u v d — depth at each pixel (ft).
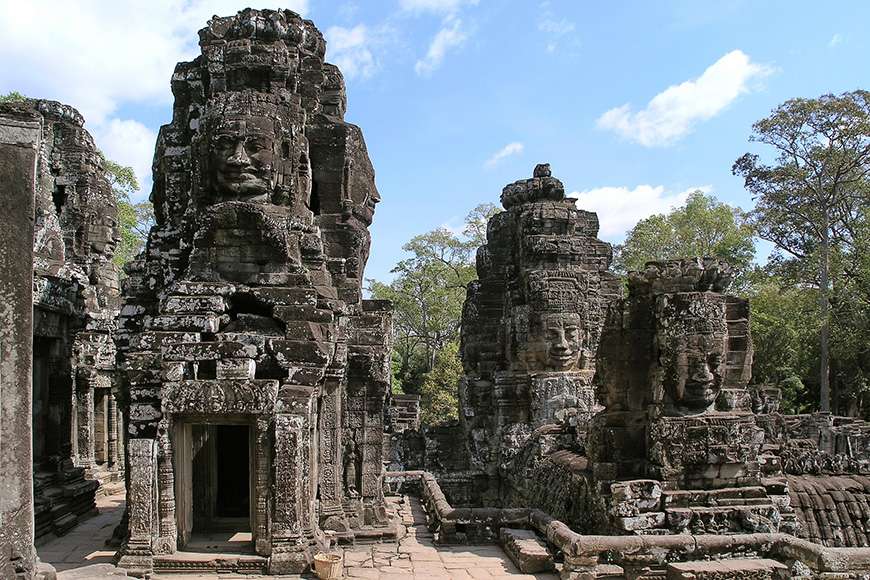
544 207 64.95
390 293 148.66
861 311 103.55
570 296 62.85
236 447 42.60
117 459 55.67
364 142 47.34
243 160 34.96
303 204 38.96
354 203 45.62
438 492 46.50
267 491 30.91
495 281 71.56
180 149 41.39
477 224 150.92
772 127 112.78
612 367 40.24
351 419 40.34
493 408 67.46
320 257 37.96
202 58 41.45
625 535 34.09
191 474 33.09
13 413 17.21
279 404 31.12
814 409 120.88
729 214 130.72
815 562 30.17
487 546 38.73
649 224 129.80
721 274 38.73
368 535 38.58
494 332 70.79
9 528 16.99
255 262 35.04
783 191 118.01
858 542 40.04
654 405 38.42
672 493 35.60
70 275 45.62
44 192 45.65
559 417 59.82
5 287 17.25
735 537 32.78
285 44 38.81
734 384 39.88
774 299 108.58
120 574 20.51
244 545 32.12
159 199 42.83
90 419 52.80
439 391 112.68
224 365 31.45
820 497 41.32
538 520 38.27
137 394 31.76
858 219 116.88
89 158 57.98
